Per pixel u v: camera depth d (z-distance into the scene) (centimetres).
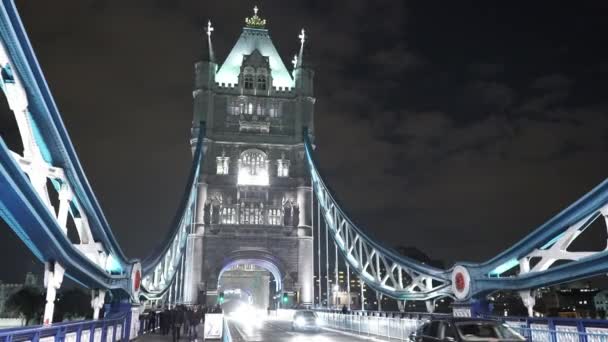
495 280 2750
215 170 9369
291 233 9050
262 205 9194
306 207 9219
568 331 1850
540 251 2455
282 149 9681
